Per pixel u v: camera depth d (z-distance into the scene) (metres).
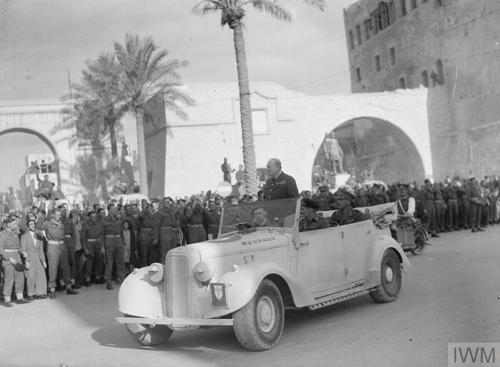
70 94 35.16
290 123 39.41
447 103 42.56
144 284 7.48
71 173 43.62
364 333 7.22
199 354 6.99
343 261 8.73
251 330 6.71
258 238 7.70
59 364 7.08
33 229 13.58
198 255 7.06
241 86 21.00
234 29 20.97
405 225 15.43
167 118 36.28
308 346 6.84
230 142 37.22
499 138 38.09
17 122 42.62
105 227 14.85
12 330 9.79
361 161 54.19
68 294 14.16
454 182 23.92
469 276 10.86
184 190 36.19
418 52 46.41
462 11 39.97
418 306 8.61
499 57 37.28
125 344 7.97
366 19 55.66
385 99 43.19
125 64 32.66
